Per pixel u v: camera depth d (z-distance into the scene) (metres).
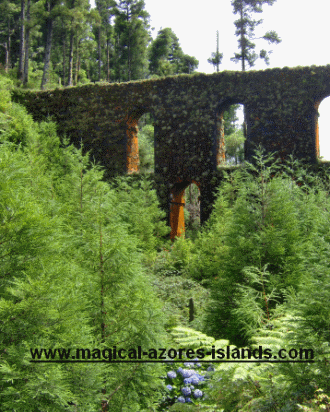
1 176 3.49
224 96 19.30
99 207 5.09
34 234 3.22
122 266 4.01
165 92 20.34
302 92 18.14
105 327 3.91
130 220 13.93
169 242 15.95
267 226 6.83
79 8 33.94
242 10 33.22
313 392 3.23
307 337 3.46
